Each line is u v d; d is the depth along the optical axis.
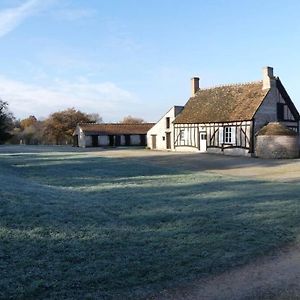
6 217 8.52
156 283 5.93
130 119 92.50
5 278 5.79
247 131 36.53
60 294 5.42
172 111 46.97
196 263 6.76
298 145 34.50
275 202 12.05
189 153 40.47
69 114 83.94
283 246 7.95
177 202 11.93
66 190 13.91
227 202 12.01
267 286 5.89
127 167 25.06
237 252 7.41
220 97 42.66
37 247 7.08
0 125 73.56
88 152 43.09
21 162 27.53
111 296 5.45
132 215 9.97
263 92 38.00
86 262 6.58
